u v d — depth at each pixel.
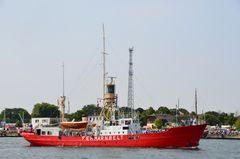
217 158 116.12
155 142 133.62
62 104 157.00
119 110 143.62
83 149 135.62
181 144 133.75
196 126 132.62
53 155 122.50
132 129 137.25
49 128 149.25
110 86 143.50
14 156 122.38
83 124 144.62
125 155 118.38
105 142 138.75
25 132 153.62
